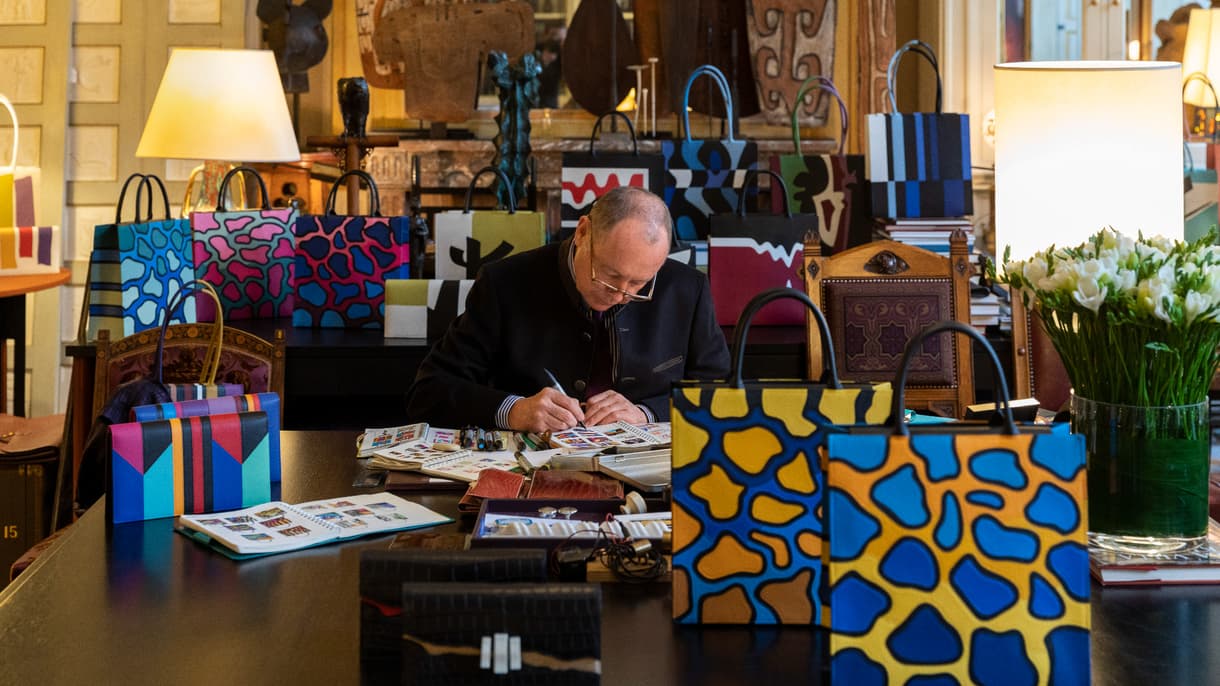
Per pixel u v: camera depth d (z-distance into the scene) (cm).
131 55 607
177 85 452
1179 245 164
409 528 179
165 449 186
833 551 121
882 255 311
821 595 142
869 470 121
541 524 167
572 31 664
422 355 381
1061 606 121
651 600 150
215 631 141
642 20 664
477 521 170
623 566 156
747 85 671
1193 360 157
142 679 128
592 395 289
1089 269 158
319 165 622
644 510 175
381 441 228
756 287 406
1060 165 257
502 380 291
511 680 118
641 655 134
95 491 237
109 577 159
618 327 286
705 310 297
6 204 511
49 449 339
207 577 159
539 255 291
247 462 191
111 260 377
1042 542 121
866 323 307
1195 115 594
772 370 385
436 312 390
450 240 404
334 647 137
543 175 651
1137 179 254
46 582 157
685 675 129
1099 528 163
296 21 634
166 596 152
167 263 402
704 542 142
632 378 288
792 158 438
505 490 188
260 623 143
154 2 607
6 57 598
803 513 141
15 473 337
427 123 670
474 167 651
